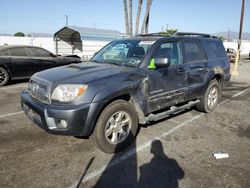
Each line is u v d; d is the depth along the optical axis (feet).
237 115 19.90
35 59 32.37
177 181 10.70
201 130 16.49
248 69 59.52
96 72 13.07
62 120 11.53
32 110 12.77
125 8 57.31
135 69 13.83
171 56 16.06
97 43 67.72
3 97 24.61
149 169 11.62
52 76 12.87
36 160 12.19
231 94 28.30
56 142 14.20
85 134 11.99
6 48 30.66
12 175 10.89
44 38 78.33
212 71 19.36
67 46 72.74
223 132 16.22
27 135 15.11
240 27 51.39
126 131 13.61
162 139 14.92
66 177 10.87
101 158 12.53
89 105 11.60
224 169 11.68
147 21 58.34
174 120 18.35
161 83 14.97
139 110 13.94
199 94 18.62
